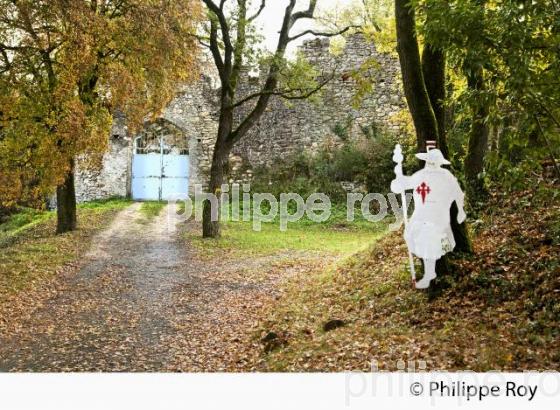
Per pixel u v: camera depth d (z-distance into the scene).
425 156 7.43
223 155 18.67
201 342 8.66
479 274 7.90
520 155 7.89
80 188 27.45
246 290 12.02
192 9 16.56
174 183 27.89
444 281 8.01
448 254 8.22
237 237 18.66
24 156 15.01
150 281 12.84
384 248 11.52
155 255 15.77
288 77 18.41
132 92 17.22
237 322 9.65
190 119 27.70
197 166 27.64
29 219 24.23
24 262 13.93
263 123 27.00
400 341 6.75
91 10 14.72
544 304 6.75
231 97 18.62
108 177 27.50
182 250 16.48
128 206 25.30
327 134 26.28
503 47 6.09
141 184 27.84
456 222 8.38
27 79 14.77
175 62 17.05
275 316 9.38
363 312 8.55
